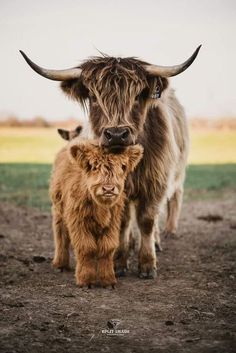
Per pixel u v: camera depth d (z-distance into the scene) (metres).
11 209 17.75
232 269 10.22
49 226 14.97
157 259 11.16
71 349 6.36
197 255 11.51
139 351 6.34
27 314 7.51
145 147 9.52
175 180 12.46
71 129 14.40
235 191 23.20
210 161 39.16
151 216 9.72
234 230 14.56
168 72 9.09
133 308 7.85
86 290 8.67
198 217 16.52
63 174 9.41
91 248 8.77
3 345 6.42
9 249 11.90
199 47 8.91
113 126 8.62
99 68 9.02
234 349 6.41
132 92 8.88
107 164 8.31
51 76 9.24
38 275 9.66
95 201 8.36
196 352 6.32
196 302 8.16
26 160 37.84
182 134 12.48
